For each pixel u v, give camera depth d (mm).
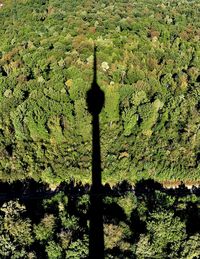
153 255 101438
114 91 148000
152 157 135125
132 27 198375
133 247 101875
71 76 159625
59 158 134250
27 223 103812
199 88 156625
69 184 132875
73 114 143500
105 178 132750
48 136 138125
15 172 131000
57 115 141875
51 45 182875
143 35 191000
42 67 167625
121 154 134750
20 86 155625
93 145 138000
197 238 100938
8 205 108625
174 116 143875
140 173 133750
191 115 144250
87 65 163375
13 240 102125
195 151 137250
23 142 137375
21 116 138875
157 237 103125
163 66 172500
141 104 144625
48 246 99875
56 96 149250
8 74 167500
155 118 141000
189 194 127438
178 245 101750
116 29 192250
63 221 106562
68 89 153250
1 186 131250
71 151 136250
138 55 174500
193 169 133250
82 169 132125
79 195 124250
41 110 140625
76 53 171875
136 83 154750
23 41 191500
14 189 131625
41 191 132125
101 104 146500
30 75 165875
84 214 111062
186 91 159250
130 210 112750
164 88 159250
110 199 114750
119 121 143750
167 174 133750
